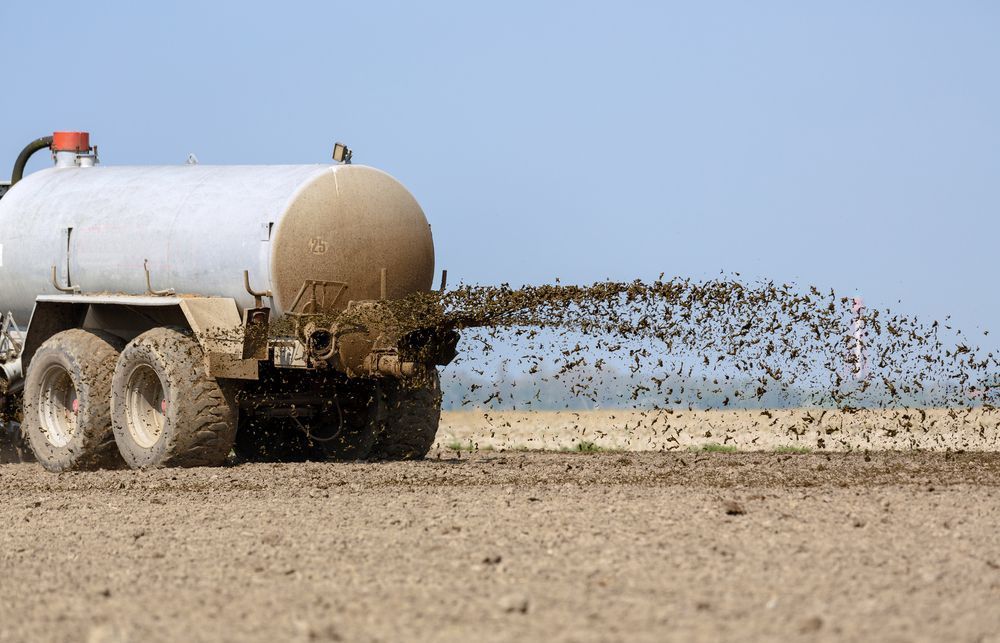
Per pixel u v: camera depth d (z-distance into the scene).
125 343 47.69
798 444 56.88
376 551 24.81
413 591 20.95
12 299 50.38
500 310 41.41
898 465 39.94
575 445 61.28
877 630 17.67
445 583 21.52
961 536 25.25
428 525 27.77
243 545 26.16
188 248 43.72
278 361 42.25
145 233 45.03
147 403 44.41
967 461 41.44
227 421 42.72
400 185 44.47
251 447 50.84
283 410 45.50
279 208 42.09
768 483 35.25
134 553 25.77
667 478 36.81
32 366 47.78
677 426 72.00
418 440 47.25
